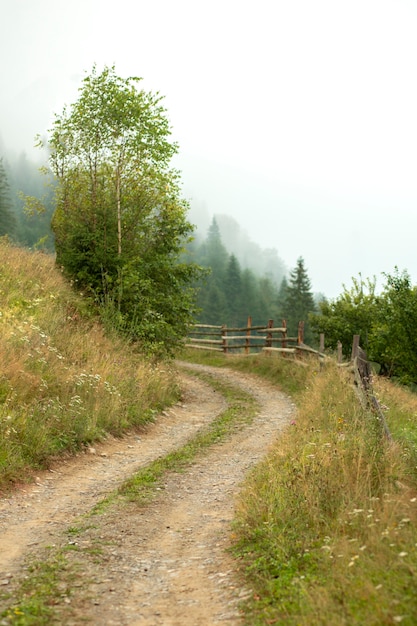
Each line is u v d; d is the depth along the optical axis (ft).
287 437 37.06
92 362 49.80
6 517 25.91
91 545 22.52
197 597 18.01
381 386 54.39
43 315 54.29
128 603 17.57
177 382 62.90
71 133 70.38
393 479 25.25
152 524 25.55
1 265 63.72
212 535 24.06
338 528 20.52
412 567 15.40
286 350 80.12
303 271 313.32
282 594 16.76
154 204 71.61
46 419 37.47
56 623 15.96
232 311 422.82
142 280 65.26
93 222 70.13
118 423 43.27
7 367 40.50
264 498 25.09
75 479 32.65
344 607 14.62
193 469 35.14
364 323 108.17
